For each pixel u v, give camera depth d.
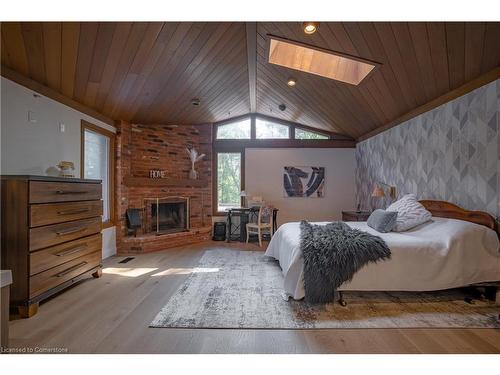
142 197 4.97
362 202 5.52
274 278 3.14
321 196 5.91
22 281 2.18
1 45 2.30
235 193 6.00
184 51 3.03
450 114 3.08
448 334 1.96
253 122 6.01
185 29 2.62
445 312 2.30
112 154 4.48
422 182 3.59
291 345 1.82
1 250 2.17
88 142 4.00
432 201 3.25
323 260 2.38
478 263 2.44
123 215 4.61
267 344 1.83
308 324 2.09
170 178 5.28
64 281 2.60
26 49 2.45
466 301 2.52
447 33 2.27
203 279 3.11
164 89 3.92
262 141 5.94
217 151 5.98
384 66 2.97
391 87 3.38
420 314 2.26
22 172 2.75
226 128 6.04
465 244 2.45
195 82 3.89
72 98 3.47
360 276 2.40
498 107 2.49
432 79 2.93
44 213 2.34
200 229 5.35
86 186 2.96
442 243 2.51
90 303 2.45
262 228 5.41
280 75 3.88
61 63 2.76
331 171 5.92
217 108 5.14
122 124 4.64
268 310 2.32
